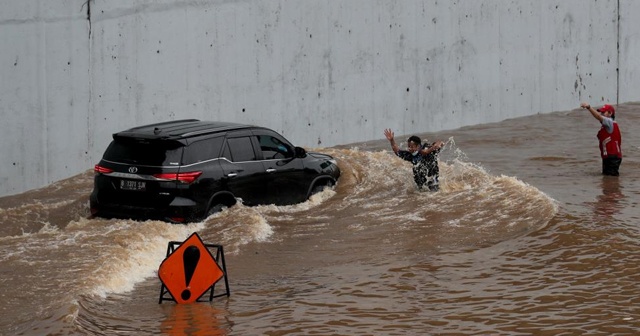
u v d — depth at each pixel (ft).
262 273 63.98
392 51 126.11
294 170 84.33
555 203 79.20
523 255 65.72
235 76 111.75
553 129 129.80
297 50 116.88
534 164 102.94
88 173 100.32
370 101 124.57
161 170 74.59
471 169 95.45
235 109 112.06
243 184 79.66
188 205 74.69
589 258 64.08
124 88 102.94
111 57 101.60
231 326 52.11
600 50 151.94
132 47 103.09
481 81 136.98
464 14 133.69
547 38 144.66
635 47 157.07
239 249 70.03
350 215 80.48
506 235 71.10
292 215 81.25
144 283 61.93
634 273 60.54
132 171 75.41
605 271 61.26
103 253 65.21
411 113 129.08
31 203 88.94
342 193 88.69
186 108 107.96
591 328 50.60
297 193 84.58
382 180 92.99
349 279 61.67
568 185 89.30
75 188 94.94
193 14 107.55
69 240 69.21
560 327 50.90
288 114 116.88
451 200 83.46
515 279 60.34
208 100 109.70
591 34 150.41
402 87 127.75
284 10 115.14
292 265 65.87
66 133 98.89
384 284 60.23
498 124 136.46
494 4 137.28
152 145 75.97
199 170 75.92
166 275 56.65
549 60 145.28
